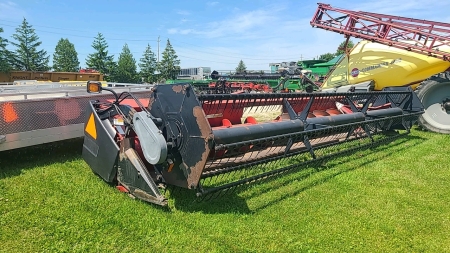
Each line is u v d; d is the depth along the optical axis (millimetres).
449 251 2887
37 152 5422
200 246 2906
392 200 3895
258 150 4398
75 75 19969
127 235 3059
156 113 3723
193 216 3428
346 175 4727
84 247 2848
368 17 9188
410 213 3574
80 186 4141
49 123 5043
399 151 6031
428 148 6227
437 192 4125
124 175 3846
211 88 9812
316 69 19734
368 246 2963
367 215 3523
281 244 2971
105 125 4039
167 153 3477
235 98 3957
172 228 3180
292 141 4523
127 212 3465
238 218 3428
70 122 5312
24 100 4758
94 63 72062
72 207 3568
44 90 6059
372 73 9516
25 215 3375
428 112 7977
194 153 3342
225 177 4398
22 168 4812
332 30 9883
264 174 4203
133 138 3842
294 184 4379
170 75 78000
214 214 3492
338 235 3127
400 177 4656
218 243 2957
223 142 3527
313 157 4855
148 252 2811
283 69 14852
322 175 4719
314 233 3156
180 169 3520
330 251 2879
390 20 8914
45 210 3486
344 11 9562
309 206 3732
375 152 5949
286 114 5383
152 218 3348
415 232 3197
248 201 3838
